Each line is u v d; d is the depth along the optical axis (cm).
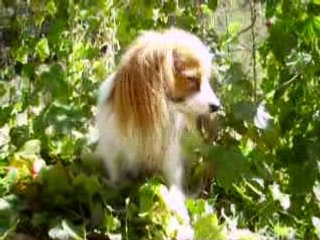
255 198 181
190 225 171
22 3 205
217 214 180
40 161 186
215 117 175
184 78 171
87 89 196
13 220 169
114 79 173
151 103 167
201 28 194
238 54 198
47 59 208
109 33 207
